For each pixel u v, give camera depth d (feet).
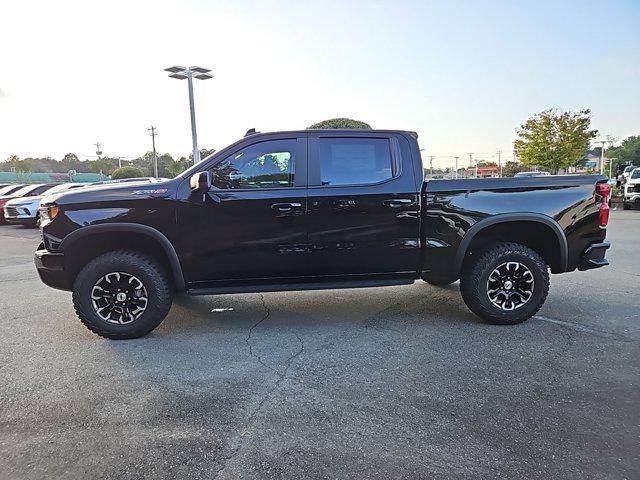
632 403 9.39
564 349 12.39
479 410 9.21
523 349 12.44
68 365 11.78
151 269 13.52
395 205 13.98
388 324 14.85
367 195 13.87
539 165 98.84
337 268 14.14
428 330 14.17
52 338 13.91
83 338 13.87
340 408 9.38
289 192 13.67
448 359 11.84
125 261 13.35
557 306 16.52
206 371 11.32
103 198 13.34
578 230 14.46
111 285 13.56
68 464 7.63
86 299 13.34
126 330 13.56
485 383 10.41
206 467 7.51
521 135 101.09
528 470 7.30
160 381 10.77
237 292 13.94
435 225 14.17
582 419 8.80
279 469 7.43
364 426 8.68
